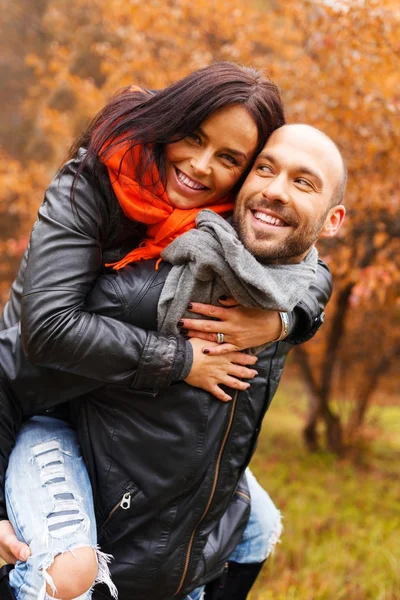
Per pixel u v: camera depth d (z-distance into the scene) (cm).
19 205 803
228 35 590
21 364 195
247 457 208
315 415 842
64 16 989
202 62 573
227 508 219
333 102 491
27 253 203
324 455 817
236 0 577
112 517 194
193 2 568
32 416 214
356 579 364
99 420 196
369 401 872
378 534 460
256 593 332
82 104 771
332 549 417
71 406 208
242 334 192
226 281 181
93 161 189
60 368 180
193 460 191
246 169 197
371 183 493
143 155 189
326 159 188
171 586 199
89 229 187
